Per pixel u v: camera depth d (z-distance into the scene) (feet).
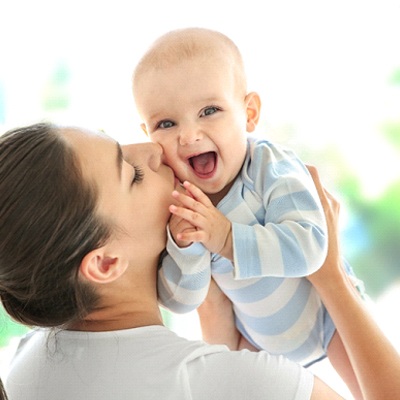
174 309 4.87
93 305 4.15
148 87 4.97
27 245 3.80
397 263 12.48
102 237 4.01
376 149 12.48
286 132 12.28
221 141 4.85
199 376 3.87
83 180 3.90
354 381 5.19
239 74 5.12
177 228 4.42
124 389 3.84
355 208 12.62
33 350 4.31
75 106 11.03
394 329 7.93
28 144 3.92
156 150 4.66
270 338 5.21
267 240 4.43
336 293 4.73
